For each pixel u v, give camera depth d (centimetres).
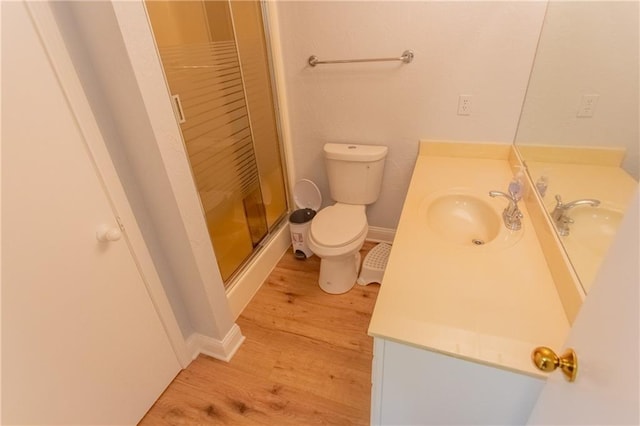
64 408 108
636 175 71
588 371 50
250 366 160
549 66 136
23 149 89
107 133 111
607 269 50
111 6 90
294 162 235
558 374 61
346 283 200
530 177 135
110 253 117
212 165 162
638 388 38
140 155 116
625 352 41
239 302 188
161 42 125
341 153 200
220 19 156
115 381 125
